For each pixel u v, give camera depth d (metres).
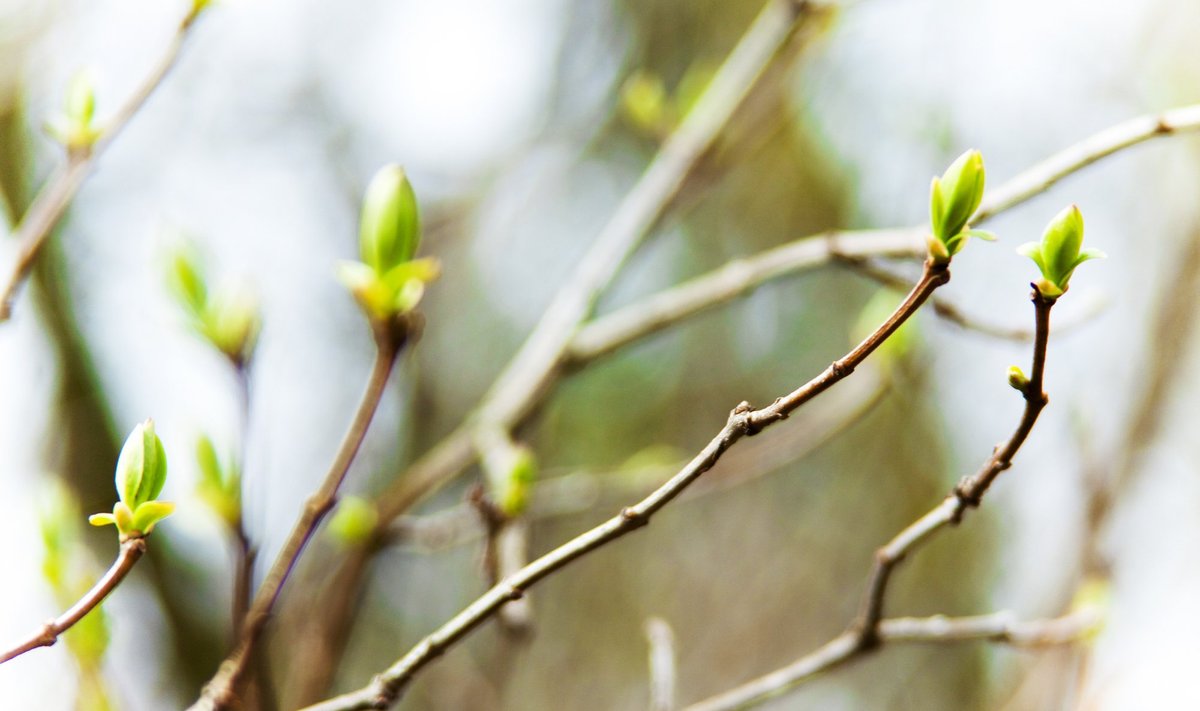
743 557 1.55
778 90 0.95
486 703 0.87
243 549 0.64
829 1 0.86
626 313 0.80
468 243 1.62
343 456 0.62
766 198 1.69
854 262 0.69
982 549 1.38
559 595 1.46
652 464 0.94
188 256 0.64
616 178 1.71
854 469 1.57
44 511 0.64
